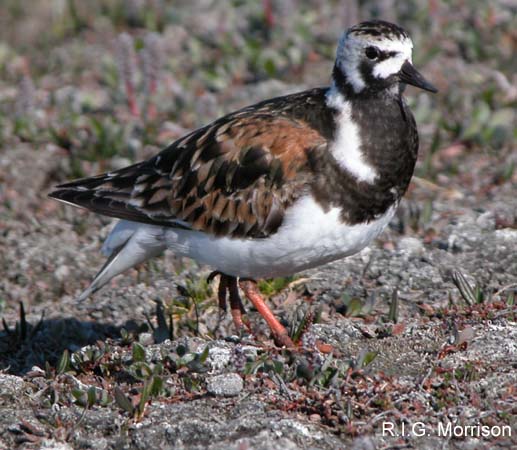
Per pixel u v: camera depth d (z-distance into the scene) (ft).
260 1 67.05
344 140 33.27
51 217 48.91
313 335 33.63
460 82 56.95
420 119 53.42
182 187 35.14
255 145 33.94
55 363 37.91
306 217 33.27
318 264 34.88
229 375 32.09
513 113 53.57
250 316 38.99
